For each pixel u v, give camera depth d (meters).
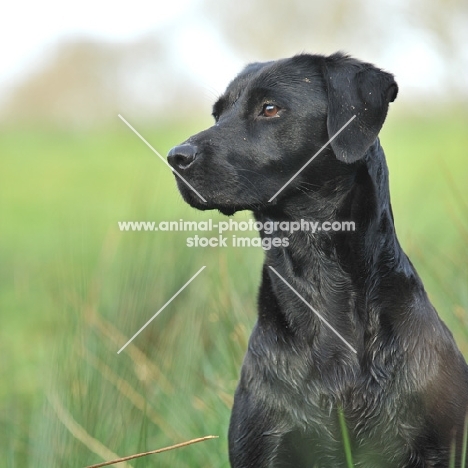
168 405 9.12
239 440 7.25
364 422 7.02
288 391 7.13
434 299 10.08
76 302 9.67
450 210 12.04
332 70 7.57
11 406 10.39
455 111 36.94
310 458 7.21
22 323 14.73
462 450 6.78
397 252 7.30
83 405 8.36
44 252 20.92
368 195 7.29
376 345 7.06
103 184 34.62
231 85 7.93
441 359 7.02
